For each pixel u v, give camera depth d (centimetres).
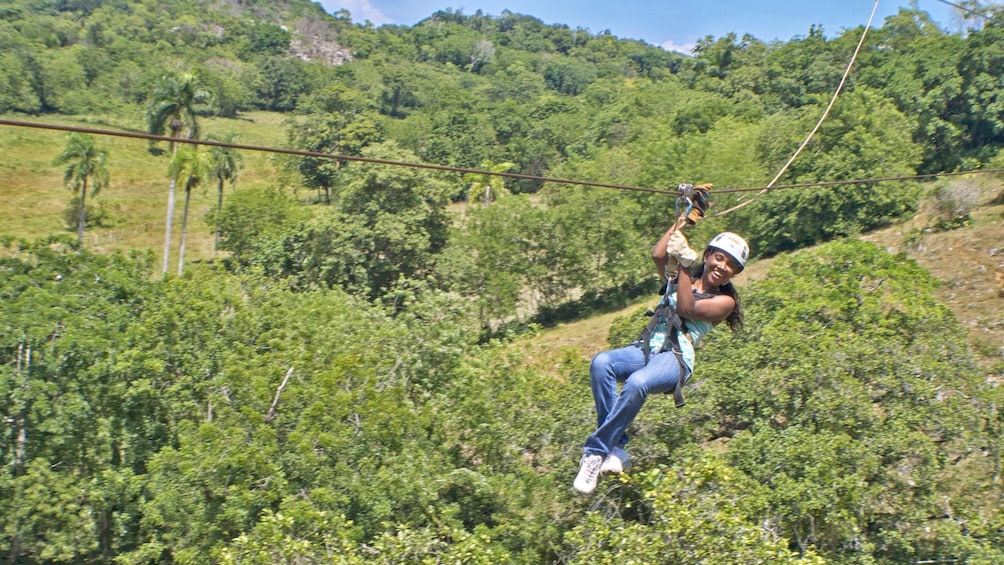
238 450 1658
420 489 1673
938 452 1748
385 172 4616
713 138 5575
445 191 4819
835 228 4753
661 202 4800
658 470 1505
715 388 1891
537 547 1727
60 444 1906
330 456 1727
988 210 4122
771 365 1931
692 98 7769
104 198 8131
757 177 4931
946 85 6369
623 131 8806
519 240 4600
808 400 1805
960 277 3462
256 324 2166
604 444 555
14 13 16325
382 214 4628
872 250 2511
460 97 12094
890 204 4781
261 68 14638
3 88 10788
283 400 1839
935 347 2038
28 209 7519
